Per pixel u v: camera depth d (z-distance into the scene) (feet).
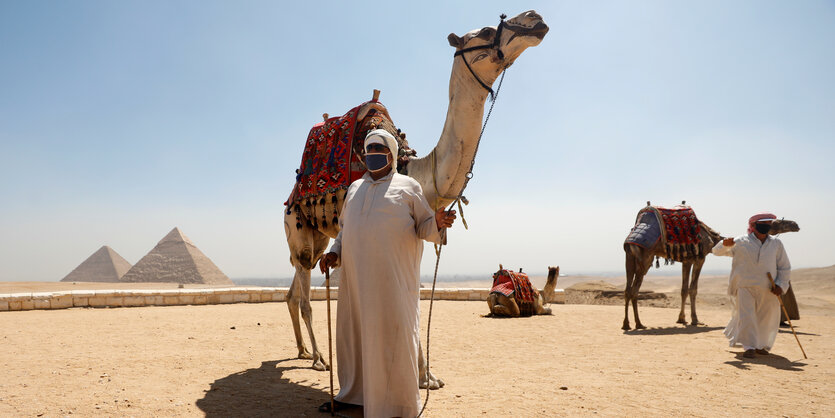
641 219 36.70
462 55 18.03
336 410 14.17
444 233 13.05
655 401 16.12
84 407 15.01
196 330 32.99
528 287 43.98
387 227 13.05
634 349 26.45
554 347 27.20
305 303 21.57
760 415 14.70
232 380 18.84
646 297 70.49
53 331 31.83
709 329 34.50
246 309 48.08
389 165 13.97
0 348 25.35
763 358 23.66
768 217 24.17
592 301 70.90
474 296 63.57
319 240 22.45
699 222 37.63
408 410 12.69
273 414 14.55
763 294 24.09
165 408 15.02
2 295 43.96
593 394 16.94
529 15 17.62
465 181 18.19
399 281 13.01
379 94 19.83
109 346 26.17
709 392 17.28
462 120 17.88
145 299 50.88
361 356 13.91
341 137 19.53
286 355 24.47
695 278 37.73
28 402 15.49
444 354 25.11
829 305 60.54
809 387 17.99
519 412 14.82
